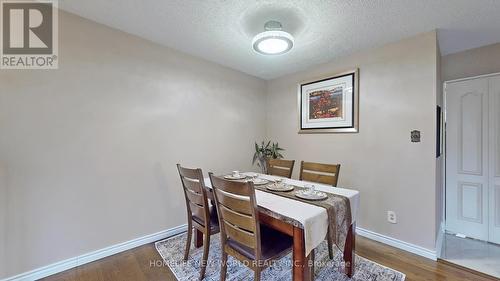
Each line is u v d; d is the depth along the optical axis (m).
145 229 2.42
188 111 2.77
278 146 3.61
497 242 2.36
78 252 2.00
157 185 2.50
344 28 2.08
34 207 1.79
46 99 1.83
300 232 1.34
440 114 2.55
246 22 2.03
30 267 1.78
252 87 3.56
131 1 1.75
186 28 2.16
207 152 2.97
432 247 2.10
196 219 2.01
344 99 2.74
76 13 1.94
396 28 2.07
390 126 2.36
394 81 2.33
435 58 2.08
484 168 2.42
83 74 2.01
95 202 2.09
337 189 1.95
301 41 2.34
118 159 2.22
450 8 1.75
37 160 1.80
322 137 2.99
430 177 2.10
